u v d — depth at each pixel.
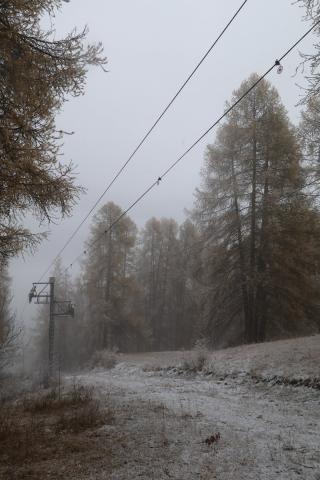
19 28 6.11
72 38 6.48
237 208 22.02
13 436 6.27
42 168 6.35
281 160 20.89
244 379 13.09
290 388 11.11
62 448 5.58
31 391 15.19
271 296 21.52
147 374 18.73
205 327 24.02
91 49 6.64
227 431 6.38
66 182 6.62
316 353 13.07
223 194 22.42
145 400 9.56
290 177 20.12
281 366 12.80
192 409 8.39
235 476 4.48
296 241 19.83
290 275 20.19
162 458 5.07
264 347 16.44
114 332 37.06
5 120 6.05
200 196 23.52
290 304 20.80
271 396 10.83
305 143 17.72
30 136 6.23
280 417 7.90
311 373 11.35
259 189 21.45
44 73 6.47
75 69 6.56
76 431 6.49
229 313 22.81
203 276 24.58
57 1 6.30
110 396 10.45
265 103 21.78
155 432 6.24
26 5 5.91
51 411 8.55
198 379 15.05
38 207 6.79
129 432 6.30
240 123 22.25
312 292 20.66
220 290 22.61
